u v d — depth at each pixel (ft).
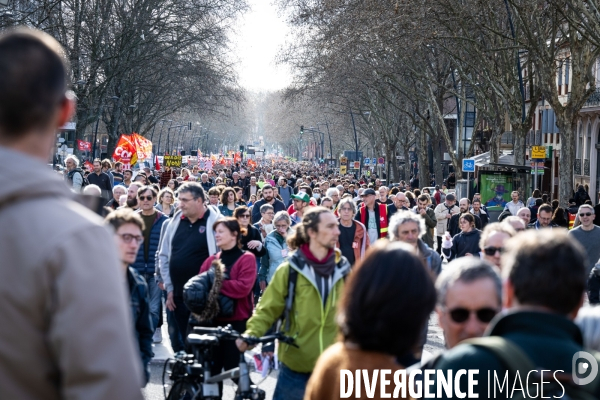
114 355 8.71
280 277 23.20
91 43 150.30
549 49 104.99
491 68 117.80
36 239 8.75
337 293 23.06
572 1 85.15
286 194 104.47
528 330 10.41
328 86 210.38
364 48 141.90
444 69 156.76
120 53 157.28
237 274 28.60
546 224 49.65
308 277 22.86
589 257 44.80
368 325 11.46
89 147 192.95
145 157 148.97
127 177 79.20
